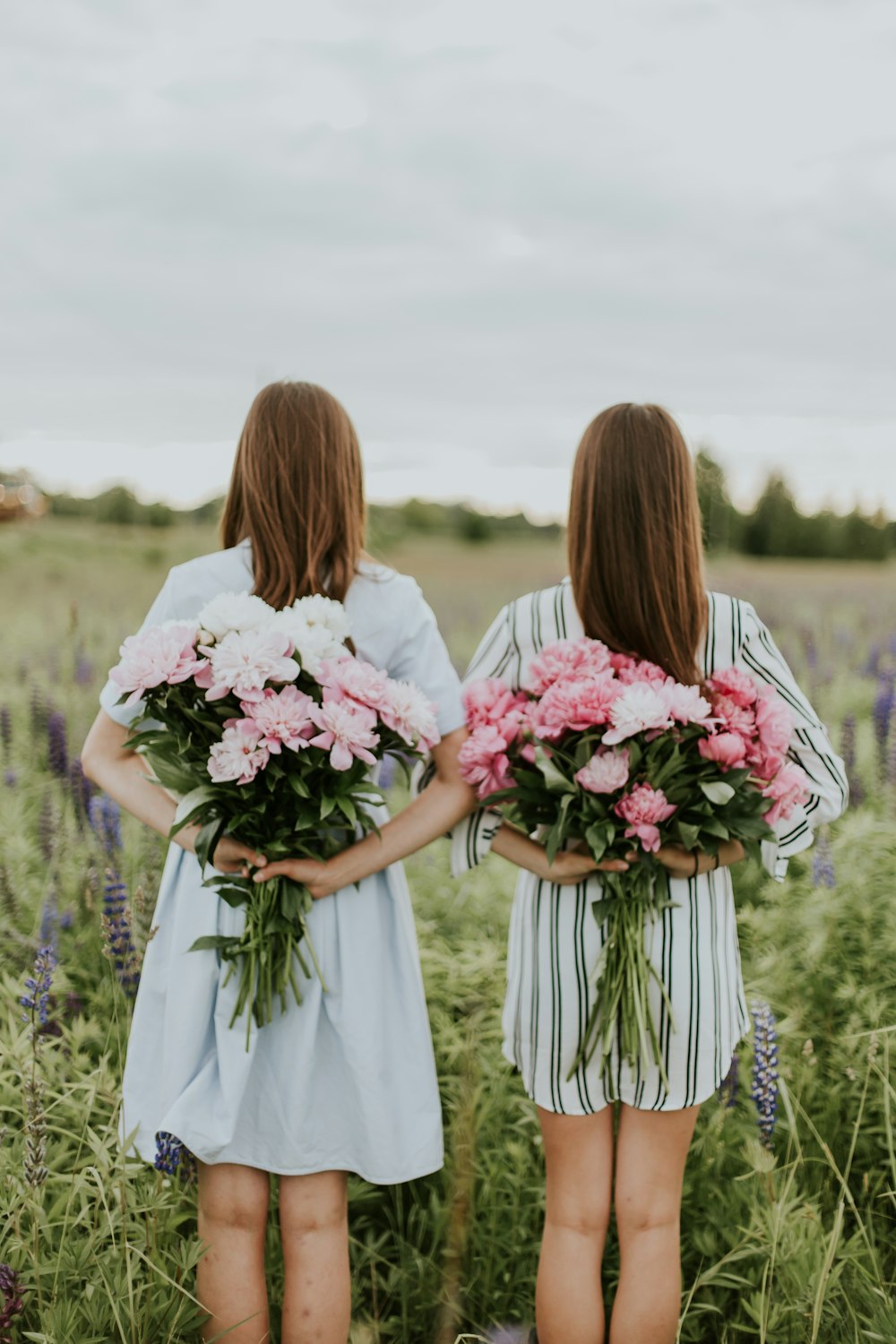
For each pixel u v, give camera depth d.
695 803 1.96
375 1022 2.02
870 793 4.23
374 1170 2.02
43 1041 2.55
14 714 5.04
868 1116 2.63
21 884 3.43
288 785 1.88
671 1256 2.12
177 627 1.83
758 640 2.12
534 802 1.99
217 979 2.00
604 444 2.04
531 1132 2.71
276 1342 2.29
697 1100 2.07
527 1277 2.42
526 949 2.16
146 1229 2.13
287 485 1.99
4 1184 2.19
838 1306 2.21
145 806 2.08
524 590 10.32
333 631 1.87
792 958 3.12
